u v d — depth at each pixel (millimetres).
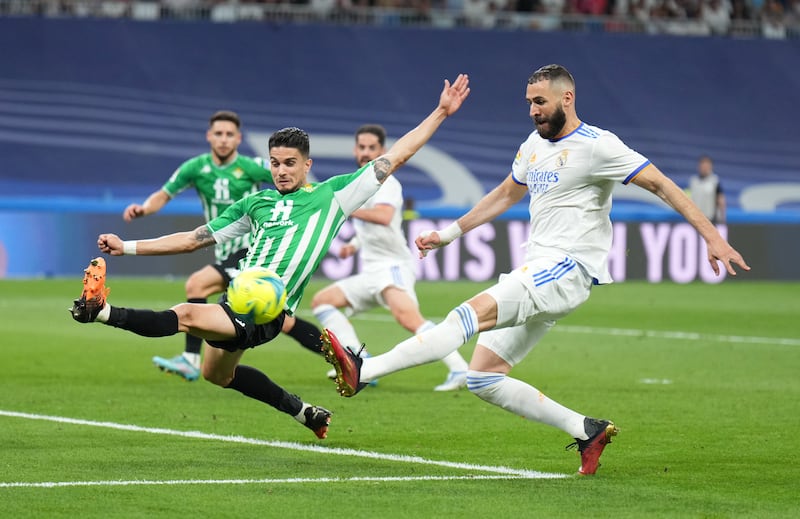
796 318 54594
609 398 31047
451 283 69562
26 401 29281
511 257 71562
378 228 33375
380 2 92750
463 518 17750
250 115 85562
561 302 20922
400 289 33469
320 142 85750
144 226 69938
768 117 92438
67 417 26953
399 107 87750
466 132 87125
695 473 21500
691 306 59844
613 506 18703
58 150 81188
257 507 18250
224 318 20703
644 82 92188
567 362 39062
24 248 68375
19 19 84750
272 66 87500
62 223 69000
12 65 83375
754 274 75938
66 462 21672
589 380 34688
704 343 44969
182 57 86438
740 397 31344
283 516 17703
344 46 89250
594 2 95500
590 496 19422
